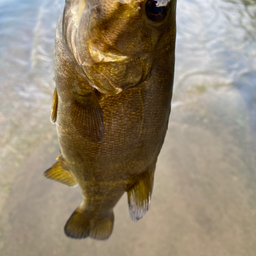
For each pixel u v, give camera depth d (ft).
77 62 0.65
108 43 0.59
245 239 1.83
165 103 0.75
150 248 1.81
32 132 2.39
